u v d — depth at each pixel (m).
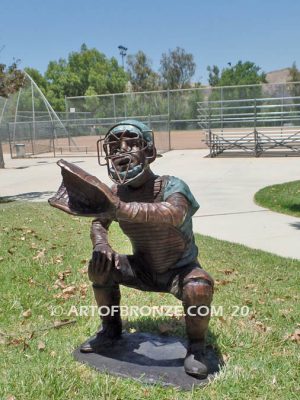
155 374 3.18
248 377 3.20
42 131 32.28
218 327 4.07
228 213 10.38
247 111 29.77
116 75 77.62
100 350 3.52
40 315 4.41
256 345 3.76
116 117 32.56
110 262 3.32
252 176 16.70
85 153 30.94
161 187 3.13
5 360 3.44
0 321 4.24
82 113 33.09
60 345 3.70
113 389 3.01
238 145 25.12
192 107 31.17
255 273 5.98
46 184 16.70
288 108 28.98
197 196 12.69
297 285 5.55
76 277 5.49
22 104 32.50
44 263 6.01
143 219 2.85
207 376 3.18
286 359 3.53
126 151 3.00
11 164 25.03
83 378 3.16
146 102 31.86
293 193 12.27
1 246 6.84
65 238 7.66
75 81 73.88
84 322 4.24
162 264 3.24
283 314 4.47
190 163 21.80
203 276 3.12
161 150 29.69
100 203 2.78
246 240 8.07
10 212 10.21
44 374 3.16
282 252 7.29
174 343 3.66
